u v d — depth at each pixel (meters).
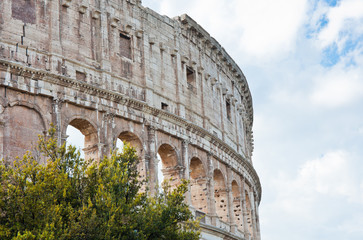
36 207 43.22
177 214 51.69
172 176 70.62
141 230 47.47
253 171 93.00
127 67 66.56
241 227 83.81
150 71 69.56
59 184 45.38
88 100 59.81
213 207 74.56
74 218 44.31
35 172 45.56
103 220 45.03
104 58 63.16
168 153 70.56
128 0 69.38
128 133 64.25
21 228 42.69
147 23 71.50
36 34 57.69
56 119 56.25
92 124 59.84
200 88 79.62
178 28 77.12
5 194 43.69
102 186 46.03
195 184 75.69
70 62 59.50
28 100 55.06
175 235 49.88
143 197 50.44
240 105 94.88
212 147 77.94
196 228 54.62
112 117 61.72
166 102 71.19
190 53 79.12
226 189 80.31
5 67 54.00
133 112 64.69
